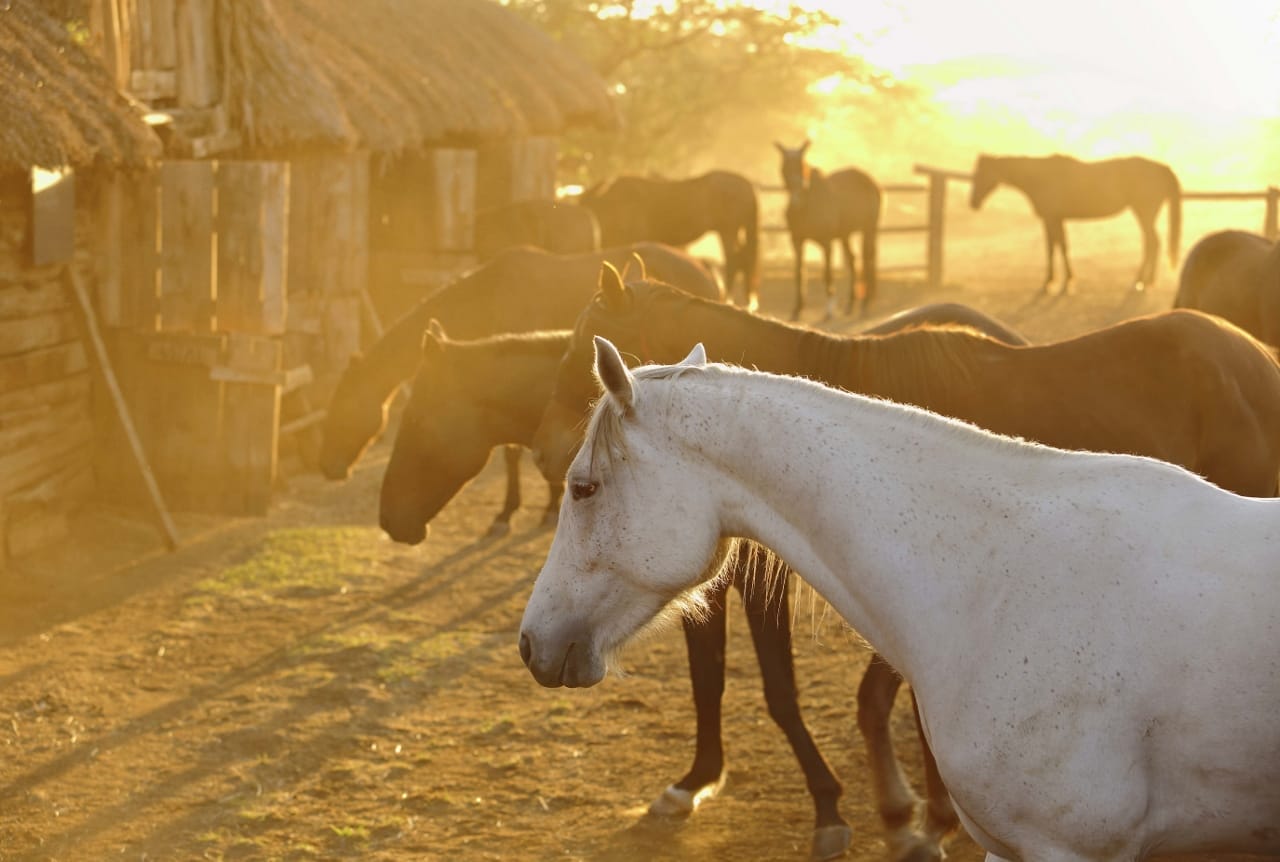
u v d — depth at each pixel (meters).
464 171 10.70
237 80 8.98
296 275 9.77
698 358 2.85
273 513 8.27
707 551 2.68
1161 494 2.46
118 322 8.14
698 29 25.64
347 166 9.67
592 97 15.38
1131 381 3.70
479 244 10.91
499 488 9.02
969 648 2.47
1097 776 2.34
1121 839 2.36
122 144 7.06
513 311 7.23
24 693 5.39
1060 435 3.64
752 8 25.75
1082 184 18.02
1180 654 2.31
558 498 7.94
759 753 4.73
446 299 7.34
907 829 3.85
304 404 9.34
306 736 4.97
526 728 5.03
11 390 7.09
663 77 26.33
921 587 2.52
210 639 6.05
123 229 8.12
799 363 3.67
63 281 7.71
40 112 6.56
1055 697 2.37
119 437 8.04
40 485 7.32
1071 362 3.71
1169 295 17.72
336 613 6.41
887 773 3.89
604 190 15.69
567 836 4.13
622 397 2.63
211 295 8.08
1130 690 2.33
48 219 7.25
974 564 2.49
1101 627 2.37
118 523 7.77
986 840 2.55
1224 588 2.32
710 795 4.24
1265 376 3.88
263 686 5.48
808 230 16.56
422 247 11.17
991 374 3.66
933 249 19.80
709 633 4.11
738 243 16.20
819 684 5.38
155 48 8.65
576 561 2.72
